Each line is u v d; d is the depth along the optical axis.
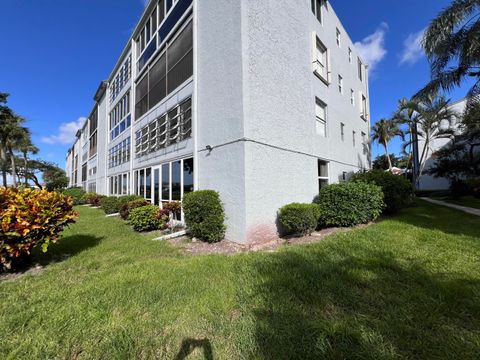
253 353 1.89
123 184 14.98
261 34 6.32
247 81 5.81
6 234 3.79
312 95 8.55
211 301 2.68
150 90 11.41
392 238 5.13
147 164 11.24
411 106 17.80
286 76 7.15
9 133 26.14
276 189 6.47
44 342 2.06
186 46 8.27
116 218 10.93
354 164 12.84
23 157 34.78
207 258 4.37
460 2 8.81
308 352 1.87
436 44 9.51
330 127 10.01
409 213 9.05
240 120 5.74
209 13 6.97
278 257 4.19
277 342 1.99
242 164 5.66
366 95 15.98
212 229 5.88
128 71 14.73
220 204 6.14
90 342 2.05
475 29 8.71
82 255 4.93
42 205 4.22
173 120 9.06
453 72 9.81
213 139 6.66
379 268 3.48
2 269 4.14
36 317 2.47
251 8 6.09
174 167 8.80
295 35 7.73
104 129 20.06
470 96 10.13
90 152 26.36
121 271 3.77
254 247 5.42
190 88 7.83
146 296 2.84
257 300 2.68
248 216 5.59
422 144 22.69
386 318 2.26
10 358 1.89
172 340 2.07
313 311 2.44
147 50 11.93
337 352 1.86
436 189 21.81
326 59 10.03
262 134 6.12
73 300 2.81
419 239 5.04
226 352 1.92
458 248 4.35
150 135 11.16
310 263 3.78
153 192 10.48
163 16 10.45
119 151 16.14
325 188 7.39
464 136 17.17
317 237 5.94
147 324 2.29
